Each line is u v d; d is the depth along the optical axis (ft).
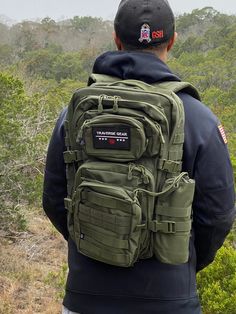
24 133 19.95
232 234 13.88
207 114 5.07
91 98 4.93
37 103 23.26
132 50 5.32
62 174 5.65
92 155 4.92
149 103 4.79
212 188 4.98
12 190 18.53
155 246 4.89
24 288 15.51
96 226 4.93
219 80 113.19
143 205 4.79
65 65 125.08
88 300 5.20
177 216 4.80
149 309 5.03
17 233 19.24
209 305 9.70
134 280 5.04
